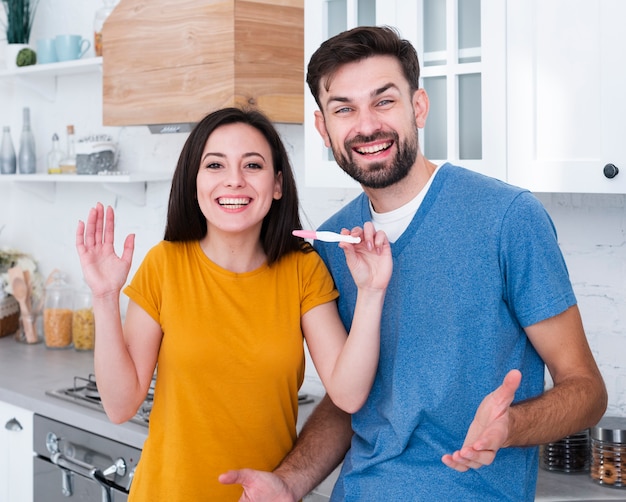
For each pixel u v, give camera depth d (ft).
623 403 6.83
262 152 5.13
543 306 4.49
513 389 3.74
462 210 4.71
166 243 5.34
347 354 4.79
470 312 4.61
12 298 11.94
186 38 8.07
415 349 4.71
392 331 4.86
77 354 10.74
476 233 4.63
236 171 5.03
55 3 11.97
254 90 7.80
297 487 5.03
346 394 4.85
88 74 11.46
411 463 4.70
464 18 6.18
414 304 4.75
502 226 4.57
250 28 7.74
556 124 5.68
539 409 4.22
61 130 12.02
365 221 5.14
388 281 4.65
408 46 4.82
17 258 11.85
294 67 8.09
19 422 8.80
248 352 5.09
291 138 9.13
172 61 8.25
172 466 5.09
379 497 4.76
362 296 4.73
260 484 4.81
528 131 5.80
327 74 4.81
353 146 4.80
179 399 5.10
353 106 4.78
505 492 4.62
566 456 6.31
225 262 5.26
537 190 5.79
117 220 11.22
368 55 4.72
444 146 6.37
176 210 5.29
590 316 6.97
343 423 5.44
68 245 11.95
